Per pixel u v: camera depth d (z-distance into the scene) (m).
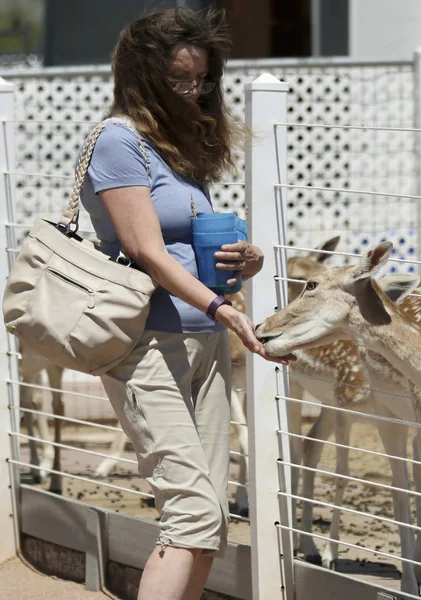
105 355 8.70
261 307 10.97
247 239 10.88
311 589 10.62
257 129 10.58
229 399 9.55
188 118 9.00
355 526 15.80
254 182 10.63
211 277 9.04
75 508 12.98
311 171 25.61
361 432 21.75
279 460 10.87
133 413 8.88
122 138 8.70
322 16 30.89
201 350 9.13
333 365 14.68
